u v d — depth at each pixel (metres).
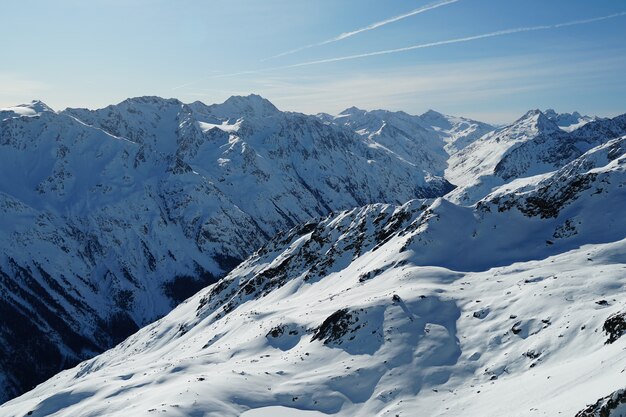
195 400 47.88
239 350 74.81
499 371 48.19
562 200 97.00
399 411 45.75
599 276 58.53
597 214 88.12
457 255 89.19
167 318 173.12
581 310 50.03
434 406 45.44
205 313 153.25
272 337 75.31
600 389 31.30
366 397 50.59
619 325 41.56
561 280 60.06
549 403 34.31
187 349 110.38
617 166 98.62
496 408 39.28
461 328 58.75
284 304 110.81
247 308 130.62
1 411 72.25
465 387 47.84
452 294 67.81
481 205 103.94
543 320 52.09
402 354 56.06
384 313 64.12
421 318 62.09
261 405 49.75
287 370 58.66
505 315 57.34
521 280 66.94
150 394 56.50
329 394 51.44
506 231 94.75
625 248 73.69
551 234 89.25
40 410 65.00
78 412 58.41
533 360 46.88
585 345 44.03
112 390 65.25
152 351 141.00
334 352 60.94
